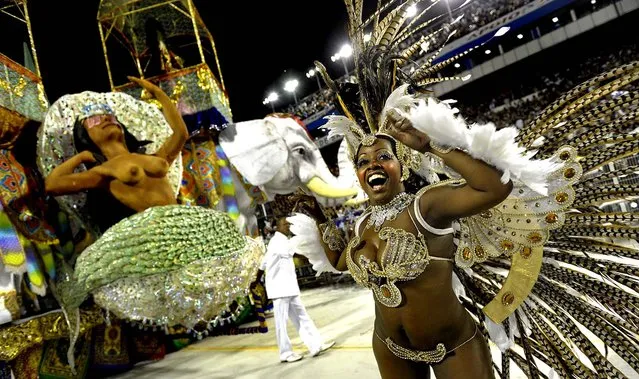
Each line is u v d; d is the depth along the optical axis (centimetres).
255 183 551
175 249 317
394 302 151
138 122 414
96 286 324
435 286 150
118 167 361
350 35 181
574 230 155
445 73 1460
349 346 423
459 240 165
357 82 176
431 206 148
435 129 129
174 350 558
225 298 337
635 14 1203
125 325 504
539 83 1398
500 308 162
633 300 146
